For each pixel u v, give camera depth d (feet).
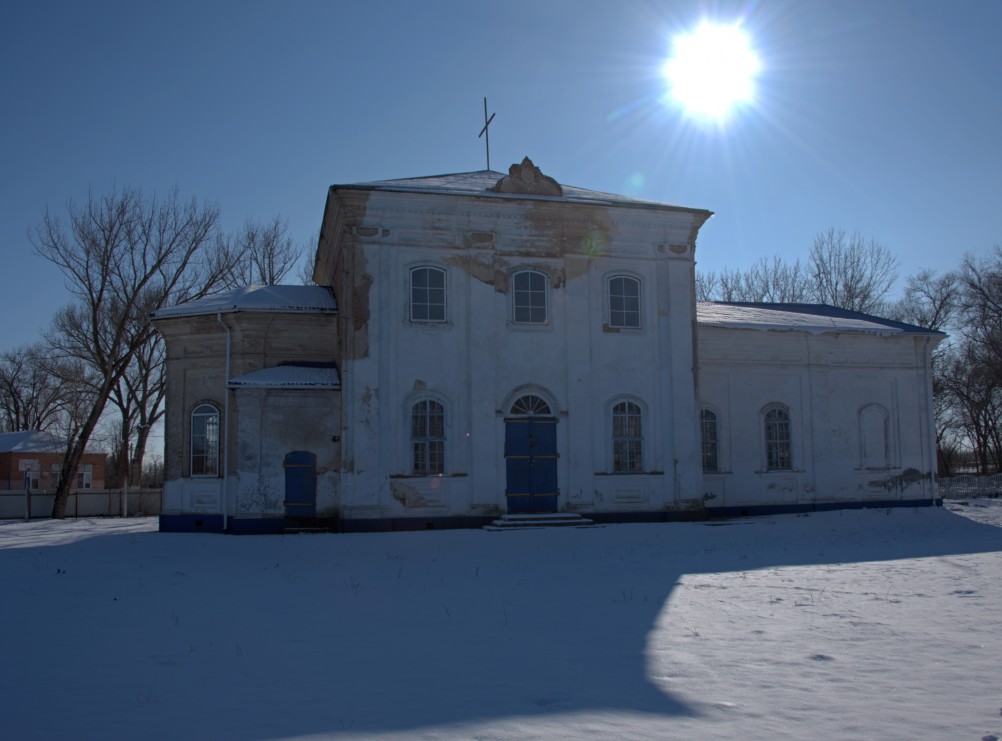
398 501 79.00
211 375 84.69
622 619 36.14
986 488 131.85
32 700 24.44
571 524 80.79
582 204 85.71
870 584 44.62
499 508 81.41
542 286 85.30
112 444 190.90
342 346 79.56
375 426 78.84
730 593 42.52
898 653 29.32
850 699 23.99
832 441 101.76
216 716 22.74
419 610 38.75
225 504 80.33
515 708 23.32
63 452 179.01
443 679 26.45
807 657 28.91
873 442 103.71
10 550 69.00
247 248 151.74
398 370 80.33
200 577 50.80
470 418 81.41
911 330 105.50
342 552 63.72
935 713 22.58
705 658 28.94
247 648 31.01
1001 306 171.42
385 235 81.05
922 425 105.91
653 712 22.89
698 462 87.45
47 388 212.23
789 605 38.81
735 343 99.04
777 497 98.63
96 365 140.26
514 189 85.05
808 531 77.00
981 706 23.18
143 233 128.77
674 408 87.30
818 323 104.27
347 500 77.66
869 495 102.68
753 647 30.50
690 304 89.10
